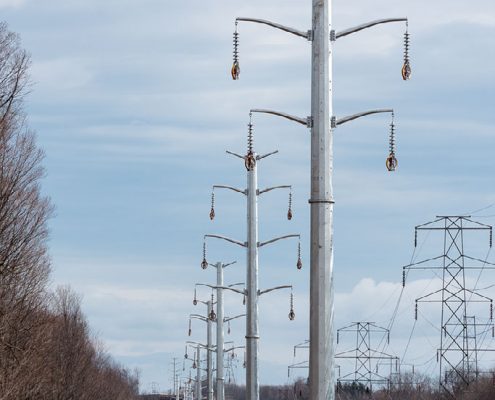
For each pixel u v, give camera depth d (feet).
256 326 163.22
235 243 166.61
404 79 86.38
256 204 167.22
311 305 80.53
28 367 224.74
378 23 83.51
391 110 84.48
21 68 198.08
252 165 97.35
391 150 87.51
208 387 345.72
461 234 278.05
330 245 80.48
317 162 81.00
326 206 80.64
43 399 249.34
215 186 166.81
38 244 218.18
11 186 202.69
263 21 83.66
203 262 183.62
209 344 345.92
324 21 81.82
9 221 207.41
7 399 211.82
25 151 207.10
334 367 80.53
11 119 201.67
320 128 81.20
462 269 285.02
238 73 87.97
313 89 81.61
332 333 80.23
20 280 216.74
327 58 81.61
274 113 82.12
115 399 551.18
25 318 220.02
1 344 210.38
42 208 215.92
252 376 161.38
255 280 165.07
